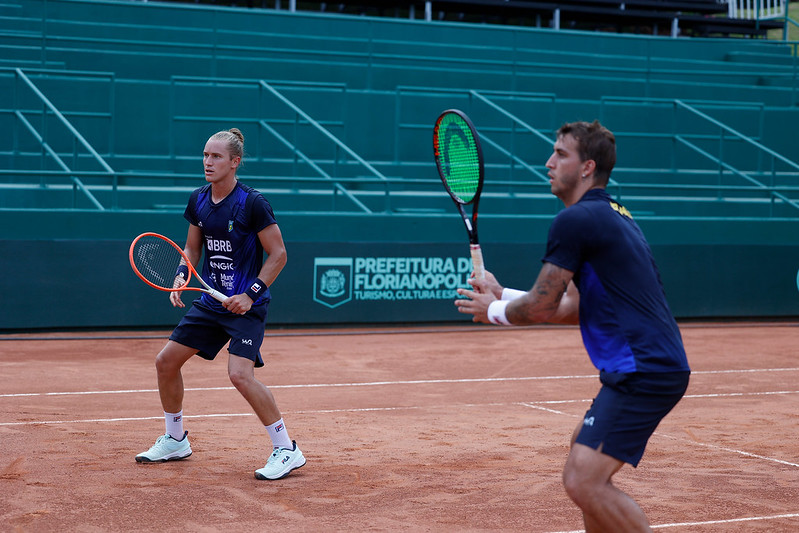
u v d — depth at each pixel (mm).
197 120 17203
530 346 12117
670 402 3246
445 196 17094
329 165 18000
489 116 19859
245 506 4590
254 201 5117
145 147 17359
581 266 3266
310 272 13219
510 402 8234
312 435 6555
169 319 12570
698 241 15750
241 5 24297
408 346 11914
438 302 13945
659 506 4793
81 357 10234
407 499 4812
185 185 16750
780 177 20781
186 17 20016
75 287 12102
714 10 26953
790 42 23172
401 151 19234
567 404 8172
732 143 21453
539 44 22734
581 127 3393
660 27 27484
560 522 4422
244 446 6066
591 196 3338
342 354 11078
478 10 24500
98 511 4426
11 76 16516
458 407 7930
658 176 20156
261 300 5227
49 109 16047
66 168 14406
